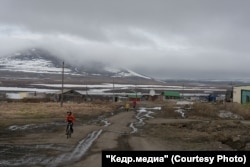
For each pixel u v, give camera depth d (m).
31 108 65.88
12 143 24.86
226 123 41.50
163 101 126.25
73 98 113.44
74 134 30.64
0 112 54.66
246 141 27.20
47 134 30.44
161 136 30.56
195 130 36.84
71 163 17.56
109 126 39.28
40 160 18.34
